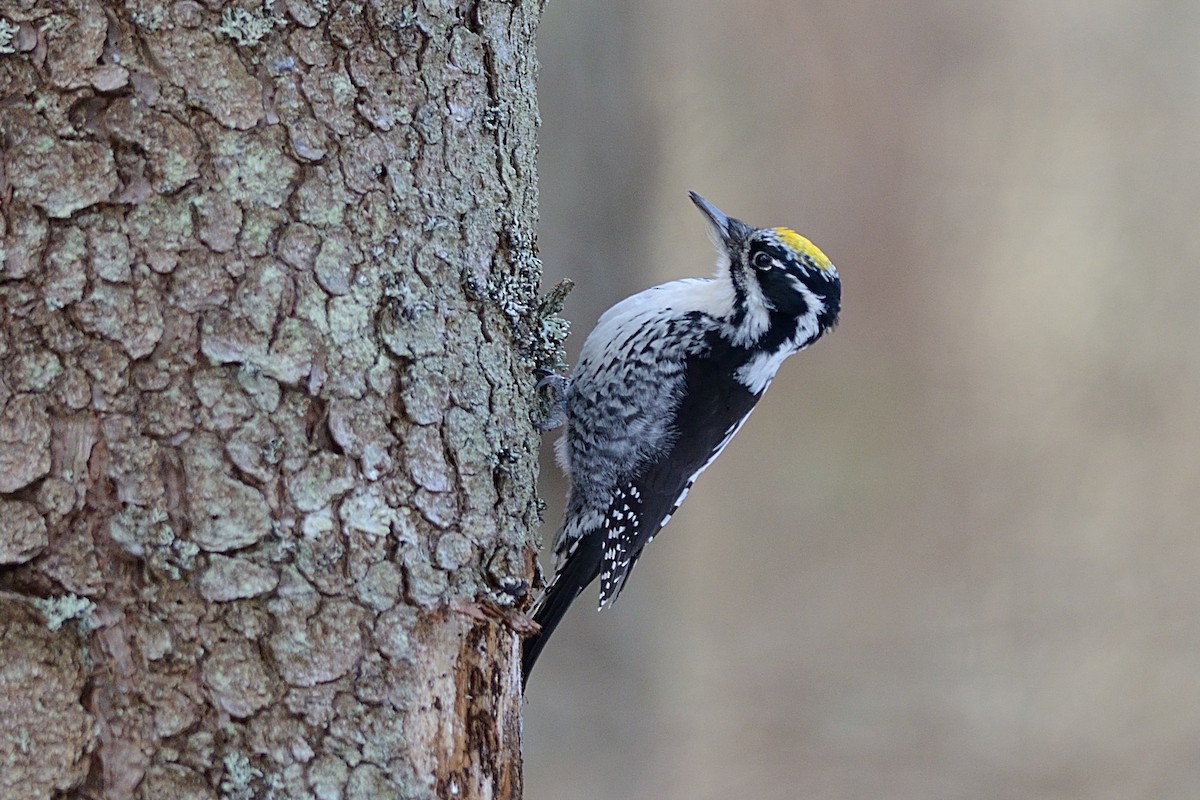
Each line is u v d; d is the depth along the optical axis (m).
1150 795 17.94
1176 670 19.30
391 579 6.01
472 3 6.66
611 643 16.53
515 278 6.89
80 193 5.37
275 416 5.73
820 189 20.95
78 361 5.37
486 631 6.41
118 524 5.41
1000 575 20.91
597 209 14.88
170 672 5.47
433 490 6.22
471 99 6.64
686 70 16.81
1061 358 21.98
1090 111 21.80
